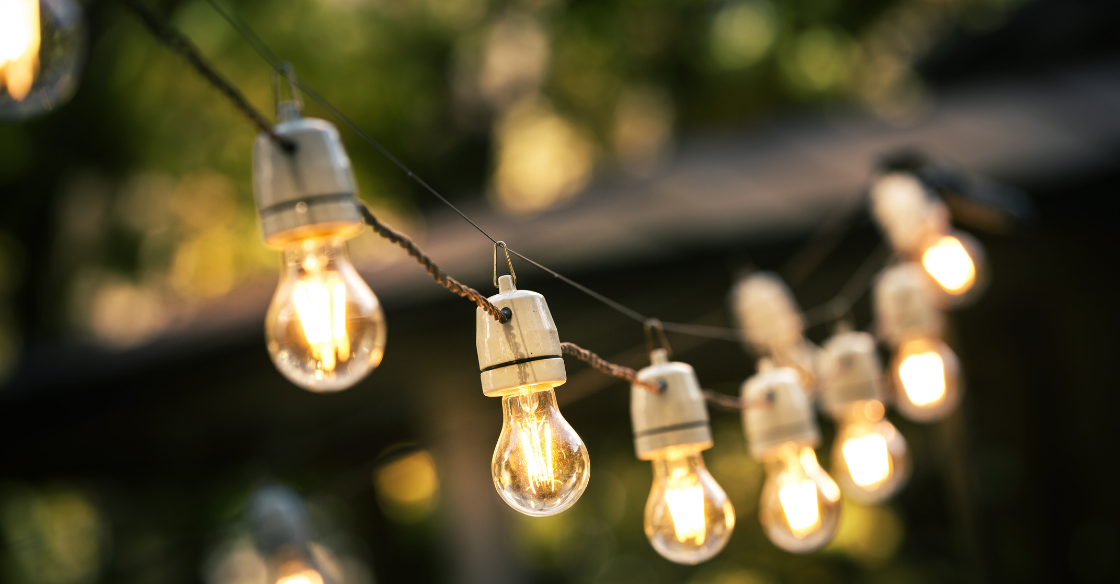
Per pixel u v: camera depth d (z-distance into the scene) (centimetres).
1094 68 559
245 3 696
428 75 845
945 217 271
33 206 682
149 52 661
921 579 631
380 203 759
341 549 704
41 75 108
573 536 788
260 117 102
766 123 536
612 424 579
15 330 762
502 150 944
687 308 399
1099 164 407
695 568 720
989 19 838
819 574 671
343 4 762
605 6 880
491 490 408
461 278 374
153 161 688
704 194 425
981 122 482
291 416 441
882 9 870
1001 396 569
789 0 868
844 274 402
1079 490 523
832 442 646
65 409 422
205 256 747
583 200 457
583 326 387
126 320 782
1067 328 502
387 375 403
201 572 670
